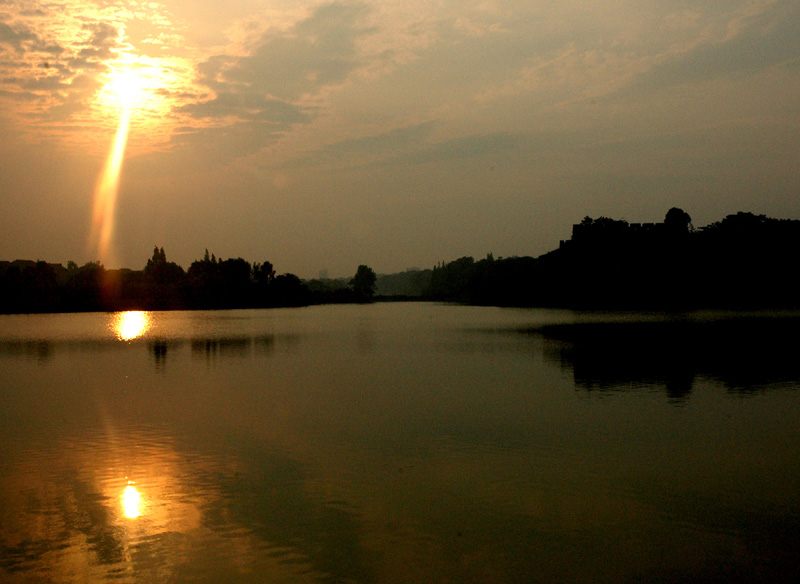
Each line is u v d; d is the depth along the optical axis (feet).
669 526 47.70
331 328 281.33
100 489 56.34
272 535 46.75
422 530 47.39
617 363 137.49
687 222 456.86
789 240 412.16
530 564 42.27
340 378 121.39
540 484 56.70
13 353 173.58
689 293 435.12
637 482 57.00
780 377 114.01
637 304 455.22
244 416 85.46
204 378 122.72
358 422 81.25
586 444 69.36
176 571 41.73
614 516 49.57
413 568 41.93
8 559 43.42
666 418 81.71
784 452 65.72
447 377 120.67
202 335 241.14
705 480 57.41
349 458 65.00
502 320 328.70
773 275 411.13
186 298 574.15
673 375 117.80
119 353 173.06
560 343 187.93
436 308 559.38
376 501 53.01
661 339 193.98
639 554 43.50
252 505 52.34
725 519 48.85
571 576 40.86
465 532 46.93
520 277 571.28
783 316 311.27
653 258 455.22
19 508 52.08
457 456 65.36
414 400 96.32
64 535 47.01
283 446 69.82
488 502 52.54
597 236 482.28
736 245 422.82
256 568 42.01
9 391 107.76
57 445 70.95
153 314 467.93
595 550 44.11
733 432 73.97
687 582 39.99
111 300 543.80
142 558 43.50
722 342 181.27
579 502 52.42
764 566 41.78
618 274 467.11
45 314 476.13
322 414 86.43
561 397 97.19
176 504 52.75
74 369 138.31
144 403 95.61
